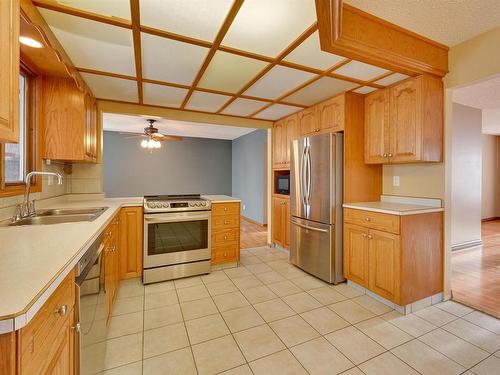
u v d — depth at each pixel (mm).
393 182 2814
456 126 3854
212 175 7719
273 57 1951
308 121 3322
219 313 2156
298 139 3277
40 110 2061
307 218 3012
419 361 1582
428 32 1971
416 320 2035
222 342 1775
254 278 2924
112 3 1338
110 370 1508
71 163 2916
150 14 1436
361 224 2482
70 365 911
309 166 2969
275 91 2719
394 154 2463
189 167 7449
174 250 2879
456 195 3922
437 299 2318
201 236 3021
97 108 2984
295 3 1355
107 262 1761
